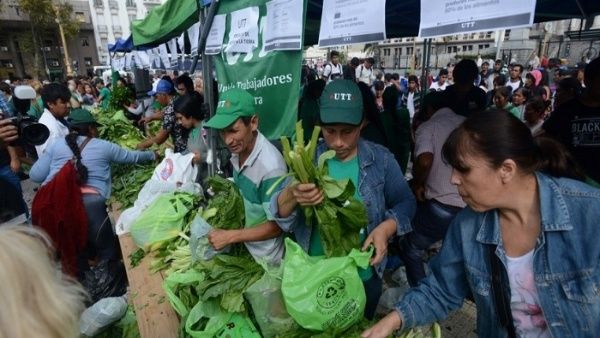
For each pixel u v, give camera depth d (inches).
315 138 50.2
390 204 65.9
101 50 1688.0
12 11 1411.2
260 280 58.4
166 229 93.9
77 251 112.7
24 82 403.5
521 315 42.9
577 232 37.0
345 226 55.5
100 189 118.1
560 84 147.3
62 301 24.6
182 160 116.3
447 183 93.0
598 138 90.2
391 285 106.6
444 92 126.0
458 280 49.0
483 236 43.2
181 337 65.5
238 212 71.5
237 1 88.7
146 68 316.2
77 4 1595.7
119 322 79.5
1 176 96.5
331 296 50.8
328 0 59.7
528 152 37.3
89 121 121.1
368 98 99.8
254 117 66.6
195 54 122.9
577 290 37.8
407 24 186.4
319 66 664.4
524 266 40.9
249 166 65.9
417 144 98.2
